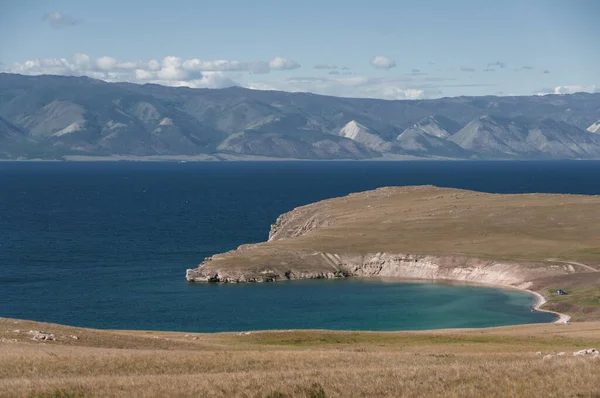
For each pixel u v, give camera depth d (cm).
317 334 7606
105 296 12681
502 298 12375
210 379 3934
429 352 5941
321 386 3712
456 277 14350
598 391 3553
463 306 11819
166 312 11444
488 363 4469
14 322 6512
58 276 14638
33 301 12250
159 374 4347
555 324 8969
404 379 3903
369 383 3794
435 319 10888
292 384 3738
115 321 10812
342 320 10900
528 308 11538
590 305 11025
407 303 12131
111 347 5953
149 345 6238
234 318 11044
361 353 5528
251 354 5353
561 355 5012
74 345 5812
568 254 14500
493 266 14088
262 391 3616
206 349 6269
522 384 3722
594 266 13575
